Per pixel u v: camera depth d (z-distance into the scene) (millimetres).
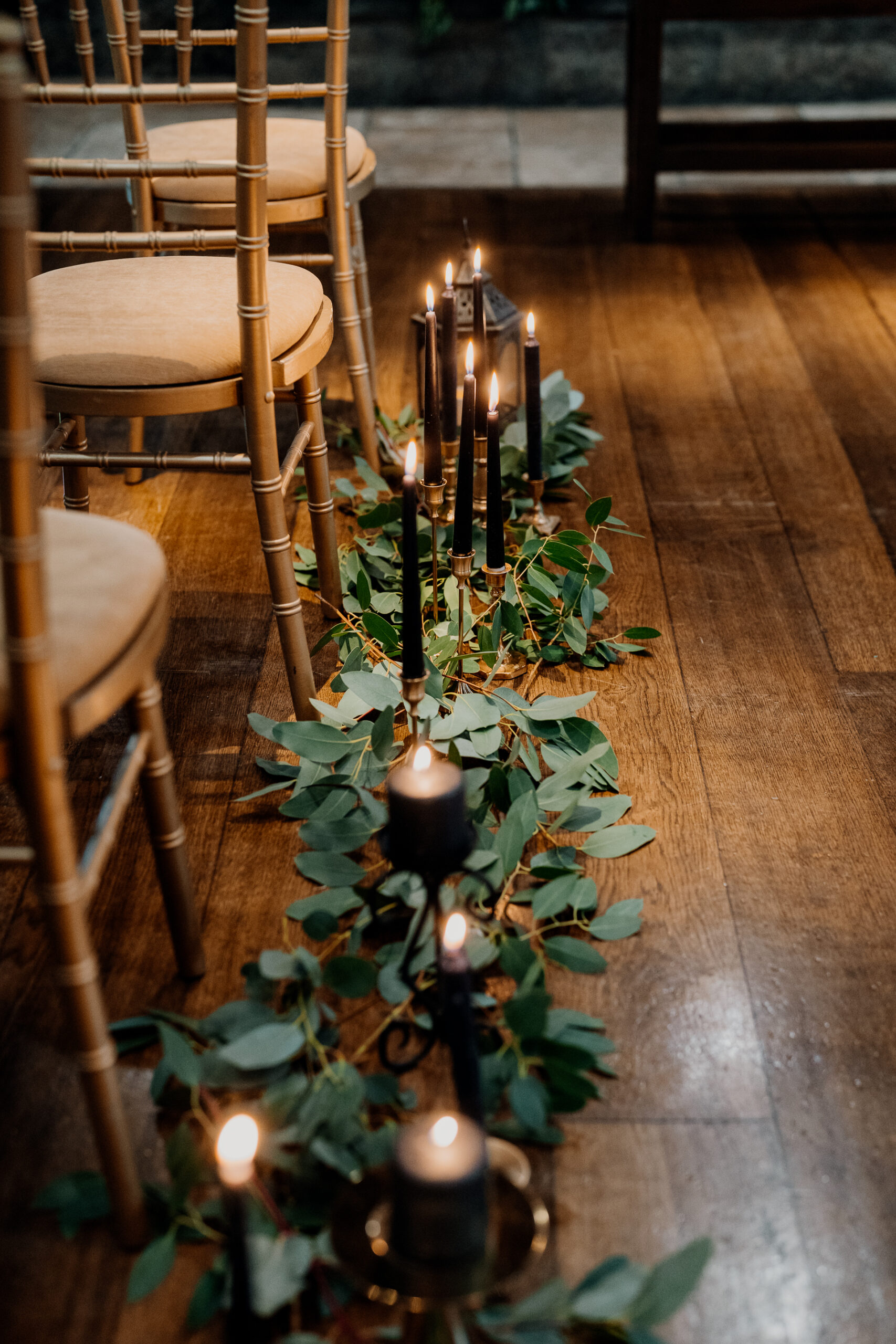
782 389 2324
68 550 884
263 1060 927
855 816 1310
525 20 4770
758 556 1810
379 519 1692
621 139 4359
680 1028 1062
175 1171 868
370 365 2150
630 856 1257
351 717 1355
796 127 3146
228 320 1249
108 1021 1070
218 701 1507
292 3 4762
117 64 1780
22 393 656
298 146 1912
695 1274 798
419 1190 695
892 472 2035
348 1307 842
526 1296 849
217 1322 844
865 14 2967
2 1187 939
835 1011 1078
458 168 3969
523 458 1939
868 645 1604
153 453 1287
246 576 1773
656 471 2047
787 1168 946
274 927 1176
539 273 2938
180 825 1041
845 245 3084
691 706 1489
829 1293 860
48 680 734
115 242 1347
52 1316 852
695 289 2818
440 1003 972
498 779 1242
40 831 764
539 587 1547
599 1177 938
